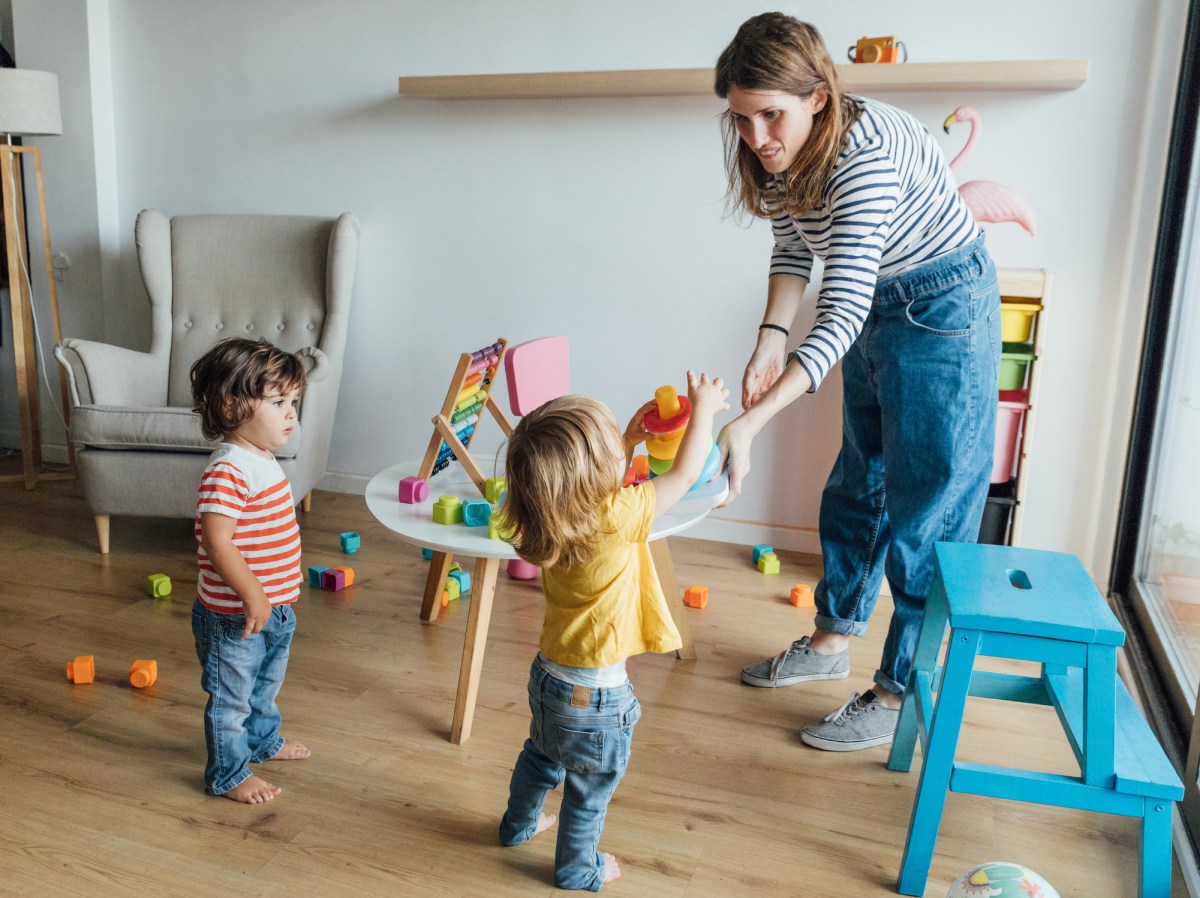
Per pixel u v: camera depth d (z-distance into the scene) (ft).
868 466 6.95
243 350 5.26
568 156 10.19
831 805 5.84
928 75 8.40
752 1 9.29
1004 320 8.39
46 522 10.43
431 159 10.69
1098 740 4.60
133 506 9.35
